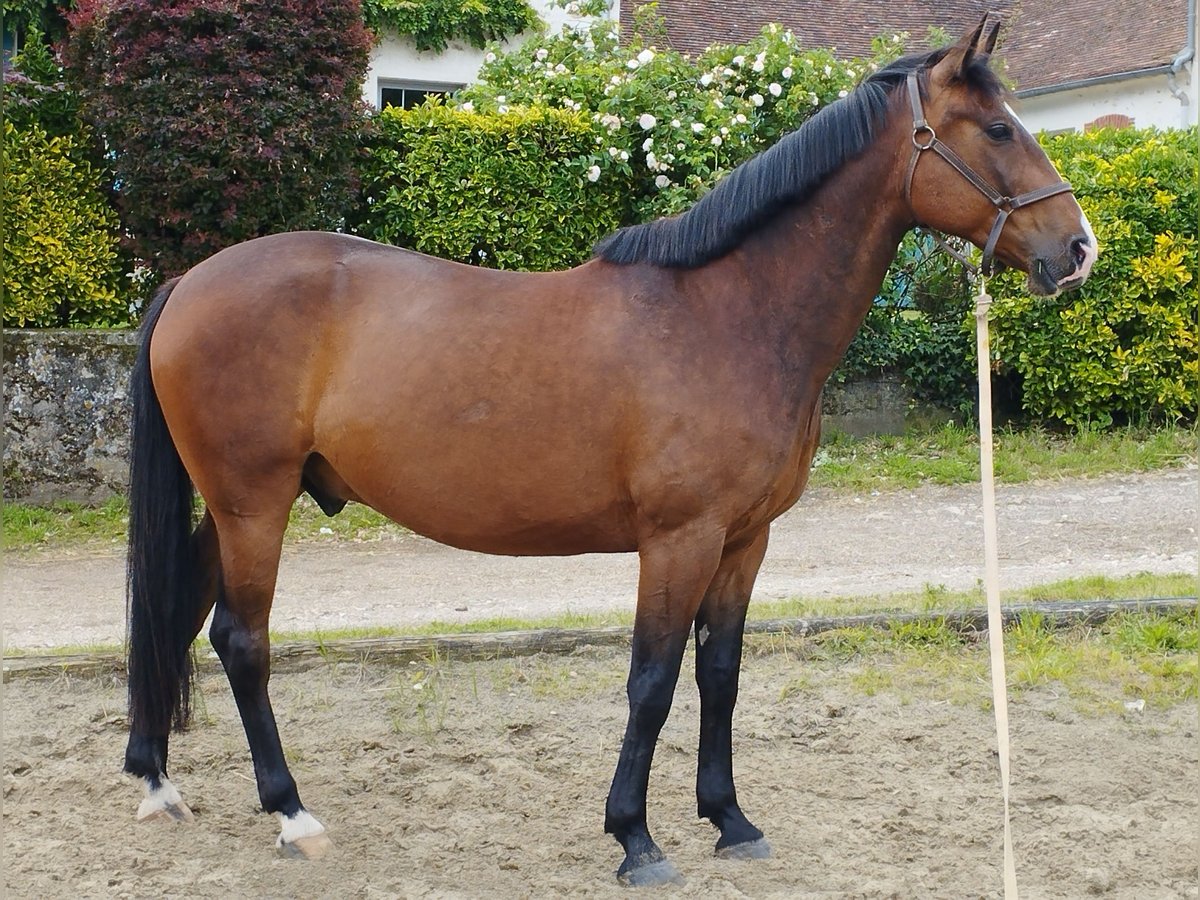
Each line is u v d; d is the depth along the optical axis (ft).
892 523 26.61
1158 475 29.53
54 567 23.99
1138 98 55.06
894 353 32.58
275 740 11.37
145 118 26.61
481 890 10.42
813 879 10.59
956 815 11.89
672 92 31.50
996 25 10.07
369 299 10.91
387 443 10.61
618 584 22.54
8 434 27.09
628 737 10.41
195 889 10.44
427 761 13.47
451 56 47.06
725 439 9.91
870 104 10.20
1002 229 9.90
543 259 31.30
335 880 10.66
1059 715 14.34
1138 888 10.28
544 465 10.28
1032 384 32.07
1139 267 30.50
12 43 36.22
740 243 10.38
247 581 11.18
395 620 20.02
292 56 27.55
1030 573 21.89
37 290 28.27
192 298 11.15
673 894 10.25
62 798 12.50
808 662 16.43
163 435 11.52
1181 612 17.47
